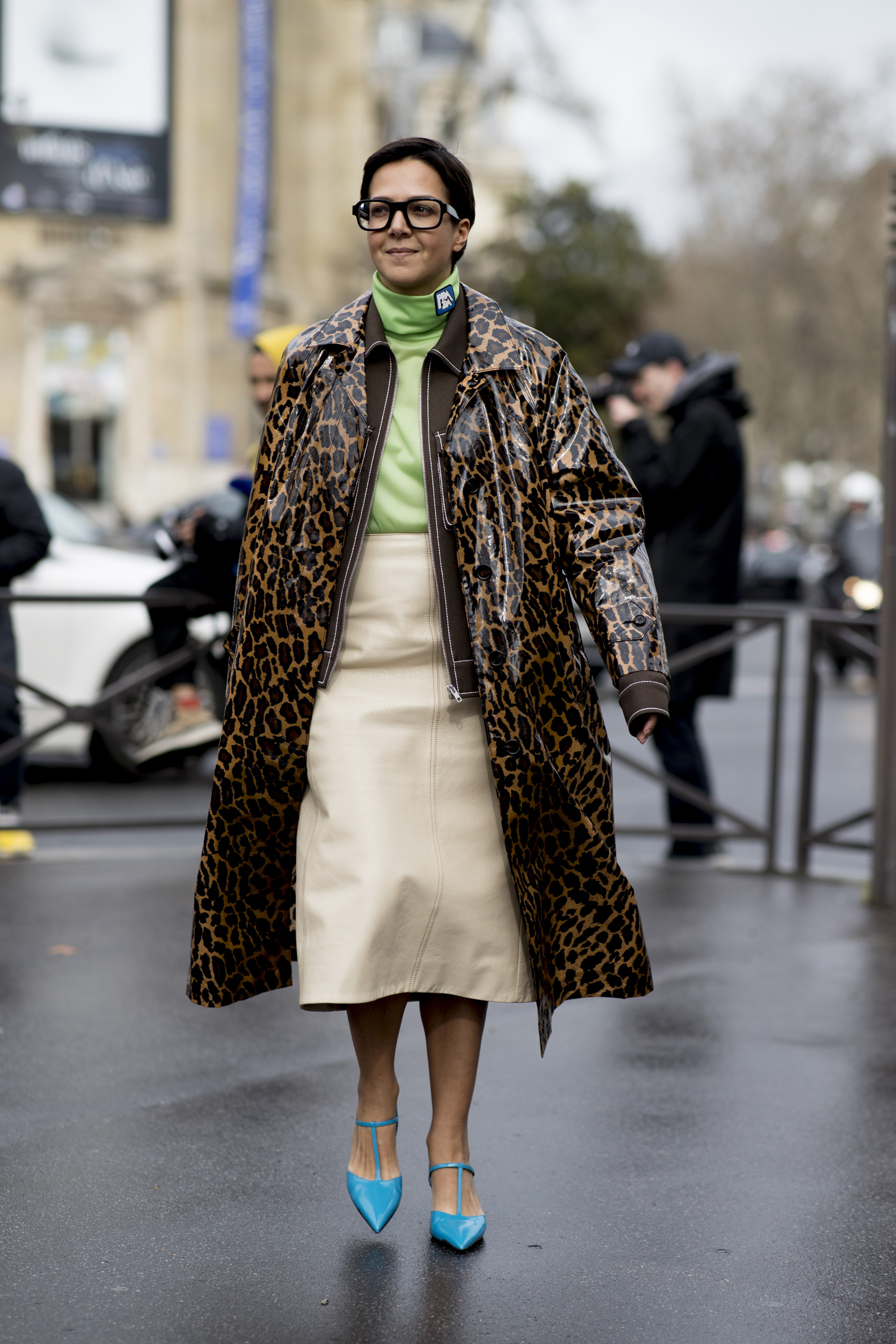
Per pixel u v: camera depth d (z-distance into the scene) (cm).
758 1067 531
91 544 1177
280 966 393
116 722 1068
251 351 716
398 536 363
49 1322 348
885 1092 508
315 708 367
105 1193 419
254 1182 427
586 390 375
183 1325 348
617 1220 408
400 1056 538
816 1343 345
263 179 4538
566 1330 348
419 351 365
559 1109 489
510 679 357
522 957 375
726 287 6456
